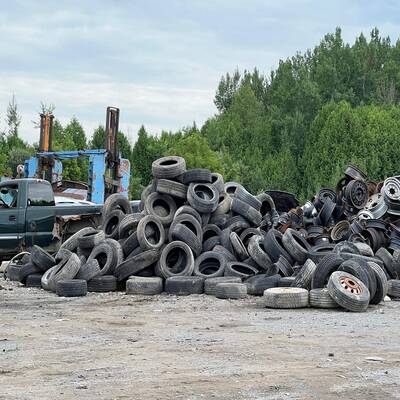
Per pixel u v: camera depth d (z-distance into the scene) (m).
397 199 21.59
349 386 7.86
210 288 16.41
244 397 7.39
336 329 11.70
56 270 17.39
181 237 17.59
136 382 7.99
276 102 158.00
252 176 102.38
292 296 14.23
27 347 10.09
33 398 7.33
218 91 185.25
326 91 161.00
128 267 17.05
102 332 11.41
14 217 21.88
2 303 15.09
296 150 133.75
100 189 29.72
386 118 118.81
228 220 19.31
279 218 20.38
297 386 7.83
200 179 19.33
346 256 15.20
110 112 30.78
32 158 30.70
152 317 13.14
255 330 11.58
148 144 88.62
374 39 189.00
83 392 7.56
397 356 9.49
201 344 10.26
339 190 24.72
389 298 15.94
